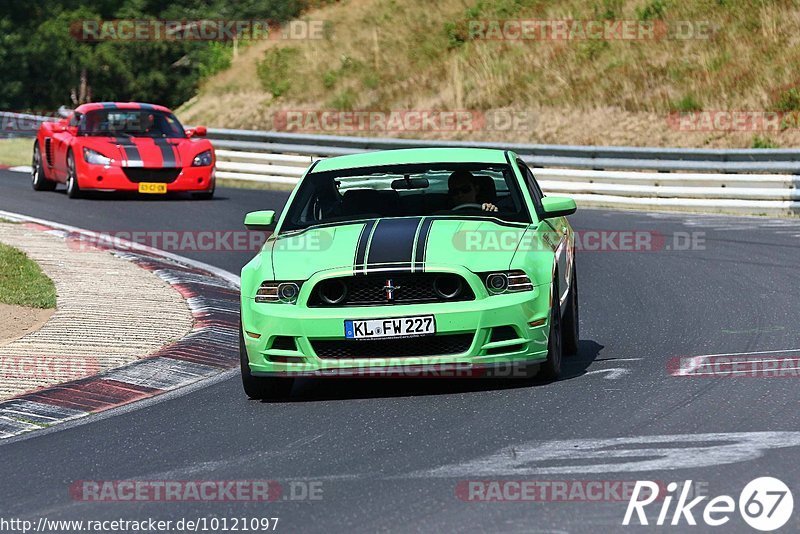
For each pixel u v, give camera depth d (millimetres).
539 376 26438
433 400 25031
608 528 15945
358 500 17750
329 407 25109
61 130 71312
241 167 82500
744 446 19828
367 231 26812
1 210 62781
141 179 66500
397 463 19906
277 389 26547
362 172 29328
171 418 24875
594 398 24281
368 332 24875
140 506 18250
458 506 17141
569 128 89750
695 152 68188
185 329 34594
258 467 20281
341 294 25516
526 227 27484
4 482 20297
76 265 44656
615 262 48406
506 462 19531
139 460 21359
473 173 28984
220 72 119250
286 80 108750
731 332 32500
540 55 99188
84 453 22125
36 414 25500
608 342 32344
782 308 35938
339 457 20609
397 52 108375
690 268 45625
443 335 24859
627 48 95812
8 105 169875
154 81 171875
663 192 68125
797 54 88812
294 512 17391
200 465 20703
